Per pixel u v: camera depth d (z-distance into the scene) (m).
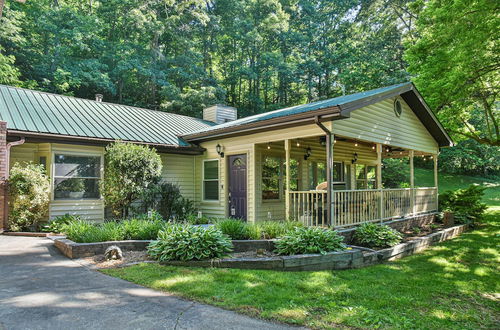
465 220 11.01
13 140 7.73
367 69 23.50
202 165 11.05
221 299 3.70
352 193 7.75
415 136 10.87
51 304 3.44
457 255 7.20
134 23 26.31
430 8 12.30
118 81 26.73
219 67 33.03
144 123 11.30
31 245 6.29
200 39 31.55
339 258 5.71
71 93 23.28
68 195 8.52
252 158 9.25
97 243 5.68
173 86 25.34
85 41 25.59
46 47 24.59
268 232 6.61
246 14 31.42
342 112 6.60
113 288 3.99
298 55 30.89
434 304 4.19
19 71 21.95
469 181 25.89
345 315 3.44
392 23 28.61
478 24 10.24
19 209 7.53
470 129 15.07
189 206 10.33
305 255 5.44
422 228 10.03
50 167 8.23
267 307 3.52
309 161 10.86
